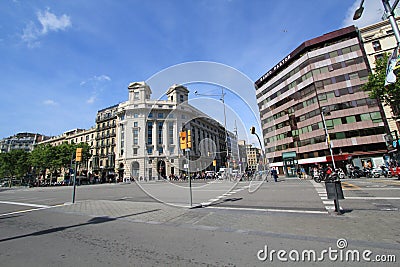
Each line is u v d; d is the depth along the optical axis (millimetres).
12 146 106312
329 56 35250
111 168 55906
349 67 33438
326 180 6301
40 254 3793
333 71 34438
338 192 5980
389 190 10219
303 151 36938
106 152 59312
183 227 5352
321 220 5375
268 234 4430
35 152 54531
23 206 10977
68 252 3854
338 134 32406
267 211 6824
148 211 7809
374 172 20750
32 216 7871
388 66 7434
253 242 3996
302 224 5078
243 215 6383
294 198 9375
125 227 5645
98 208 9133
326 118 33719
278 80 43469
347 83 33094
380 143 29438
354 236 4062
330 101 33812
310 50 37562
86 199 13203
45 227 5984
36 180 64188
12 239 4844
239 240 4148
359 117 31391
